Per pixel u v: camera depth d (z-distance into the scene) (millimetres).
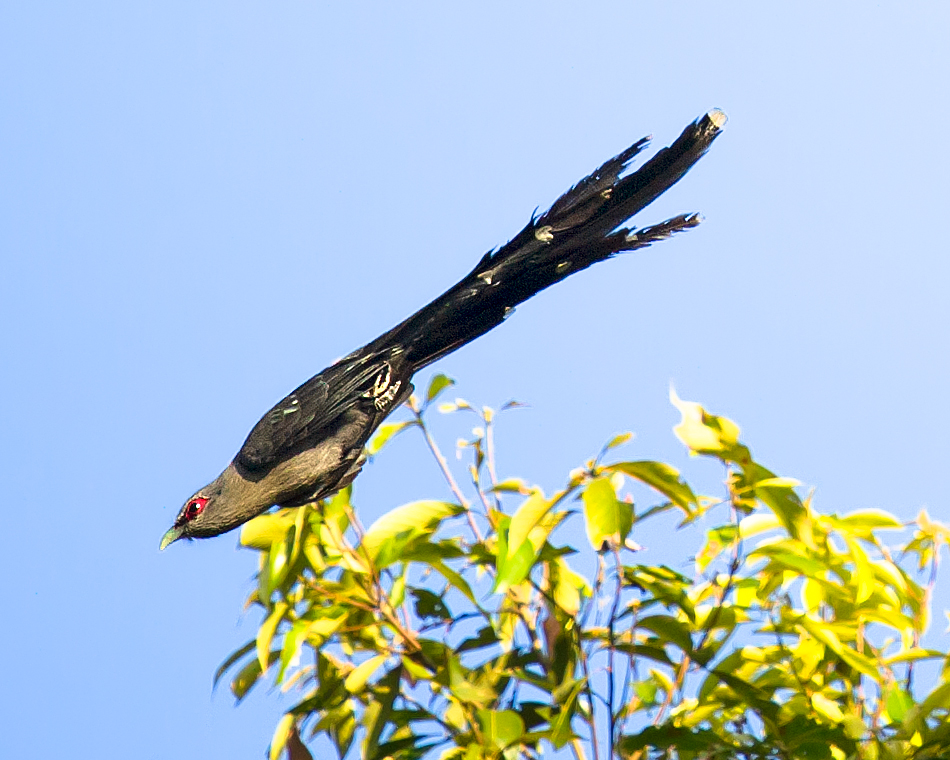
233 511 9234
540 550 7062
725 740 7008
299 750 8055
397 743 7637
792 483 7059
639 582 7258
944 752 6719
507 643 8188
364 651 8070
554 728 6902
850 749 6914
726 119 9023
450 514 7875
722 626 7211
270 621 7477
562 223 9164
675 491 7188
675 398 7285
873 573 7602
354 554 7582
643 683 7090
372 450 8711
